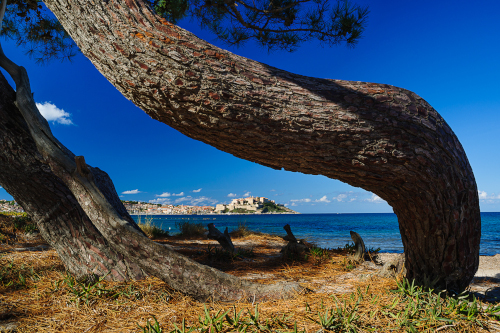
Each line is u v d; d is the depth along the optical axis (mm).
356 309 1783
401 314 1717
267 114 1387
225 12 4398
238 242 8758
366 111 1487
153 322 1788
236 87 1357
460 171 1824
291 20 4352
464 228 2012
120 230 2066
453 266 2156
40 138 2234
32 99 2373
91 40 1396
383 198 2035
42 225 2691
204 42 1418
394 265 3277
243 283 2248
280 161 1601
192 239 9719
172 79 1313
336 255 5848
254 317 1665
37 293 2309
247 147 1518
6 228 6777
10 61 2428
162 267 2055
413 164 1624
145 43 1315
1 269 3166
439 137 1646
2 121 2381
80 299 2152
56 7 1467
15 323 1801
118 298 2195
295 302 2074
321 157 1547
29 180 2506
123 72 1372
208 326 1578
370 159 1551
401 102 1557
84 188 2141
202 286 2104
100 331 1683
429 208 1896
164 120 1555
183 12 4457
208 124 1413
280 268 4434
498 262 5266
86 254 2629
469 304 2039
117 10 1358
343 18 3984
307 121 1420
